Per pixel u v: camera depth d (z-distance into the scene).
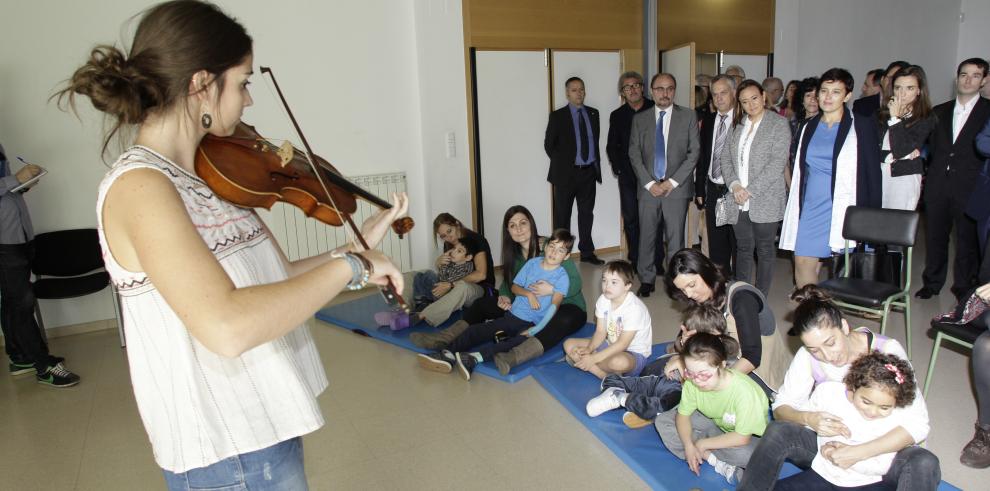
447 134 5.26
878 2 7.34
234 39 0.90
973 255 3.97
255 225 1.05
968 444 2.27
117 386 3.39
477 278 3.95
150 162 0.83
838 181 3.43
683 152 4.54
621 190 5.34
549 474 2.30
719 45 6.22
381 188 5.15
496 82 5.36
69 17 4.14
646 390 2.63
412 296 4.25
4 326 3.36
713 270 2.44
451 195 5.36
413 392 3.10
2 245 3.24
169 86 0.84
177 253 0.76
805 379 2.05
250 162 1.11
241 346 0.76
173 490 0.96
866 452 1.73
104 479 2.45
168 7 0.85
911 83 3.71
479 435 2.63
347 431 2.72
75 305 4.35
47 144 4.18
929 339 3.41
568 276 3.45
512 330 3.46
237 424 0.93
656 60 5.82
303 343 1.14
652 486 2.17
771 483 1.86
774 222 3.79
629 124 5.20
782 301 4.23
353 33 4.96
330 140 4.99
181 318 0.76
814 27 6.87
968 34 8.19
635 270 5.32
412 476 2.34
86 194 4.30
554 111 5.47
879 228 3.18
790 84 5.45
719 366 2.05
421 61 5.08
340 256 0.88
